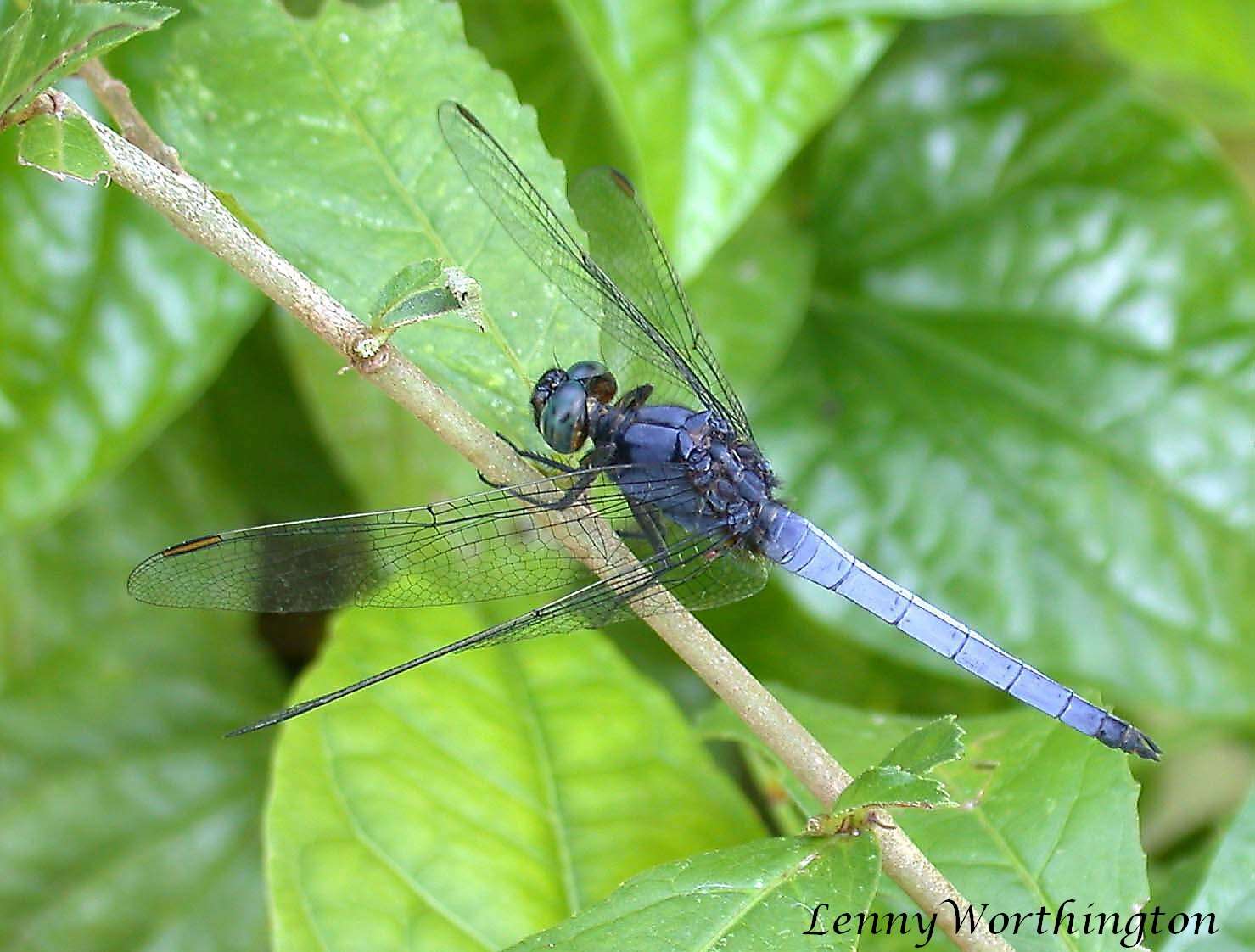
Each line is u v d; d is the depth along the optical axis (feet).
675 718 1.14
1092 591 1.25
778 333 1.24
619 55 1.16
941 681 1.26
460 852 1.11
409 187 1.09
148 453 1.26
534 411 1.09
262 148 1.09
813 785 1.06
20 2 1.06
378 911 1.10
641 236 1.12
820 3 1.17
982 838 1.09
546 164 1.10
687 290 1.23
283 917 1.09
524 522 1.10
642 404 1.12
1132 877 1.08
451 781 1.12
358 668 1.14
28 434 1.18
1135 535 1.25
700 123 1.16
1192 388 1.26
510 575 1.10
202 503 1.26
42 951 1.21
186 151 1.09
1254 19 1.26
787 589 1.22
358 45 1.10
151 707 1.25
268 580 1.09
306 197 1.09
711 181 1.16
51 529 1.25
